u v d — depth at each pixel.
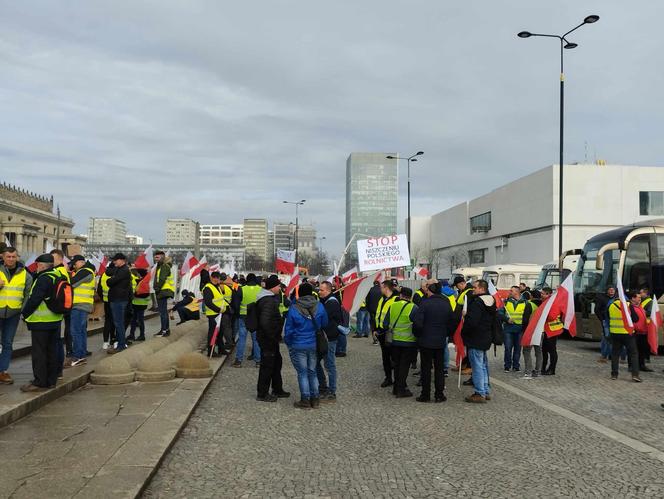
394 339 10.23
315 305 9.23
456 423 8.33
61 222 114.38
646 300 14.38
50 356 8.57
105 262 19.03
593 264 19.78
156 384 10.27
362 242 15.48
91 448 6.29
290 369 13.56
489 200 69.44
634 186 52.34
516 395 10.61
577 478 5.95
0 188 92.06
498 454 6.78
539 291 14.31
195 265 21.23
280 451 6.81
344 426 8.08
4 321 8.77
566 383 12.03
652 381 12.38
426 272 26.41
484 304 9.87
